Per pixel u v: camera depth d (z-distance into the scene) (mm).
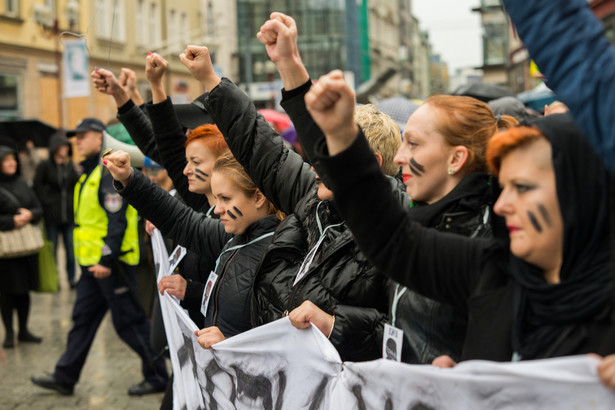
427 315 1799
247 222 2762
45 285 6836
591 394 1263
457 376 1466
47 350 6539
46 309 8320
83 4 23969
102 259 5141
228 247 2859
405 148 1940
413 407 1622
